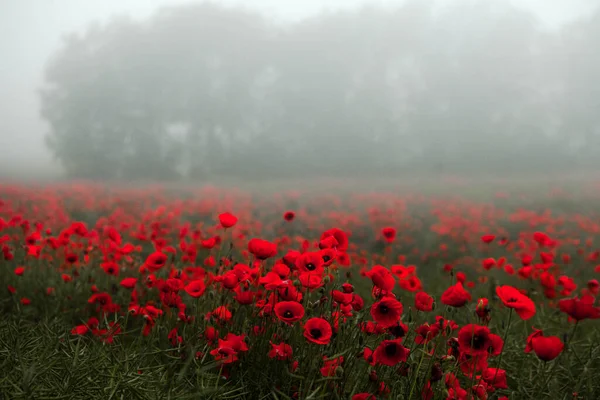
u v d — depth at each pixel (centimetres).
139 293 348
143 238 467
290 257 239
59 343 217
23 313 324
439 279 575
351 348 206
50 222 693
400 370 199
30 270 411
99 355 208
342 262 296
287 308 196
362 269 511
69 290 366
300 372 206
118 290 363
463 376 237
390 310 193
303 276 216
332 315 223
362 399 181
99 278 400
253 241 227
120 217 767
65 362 191
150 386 190
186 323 243
